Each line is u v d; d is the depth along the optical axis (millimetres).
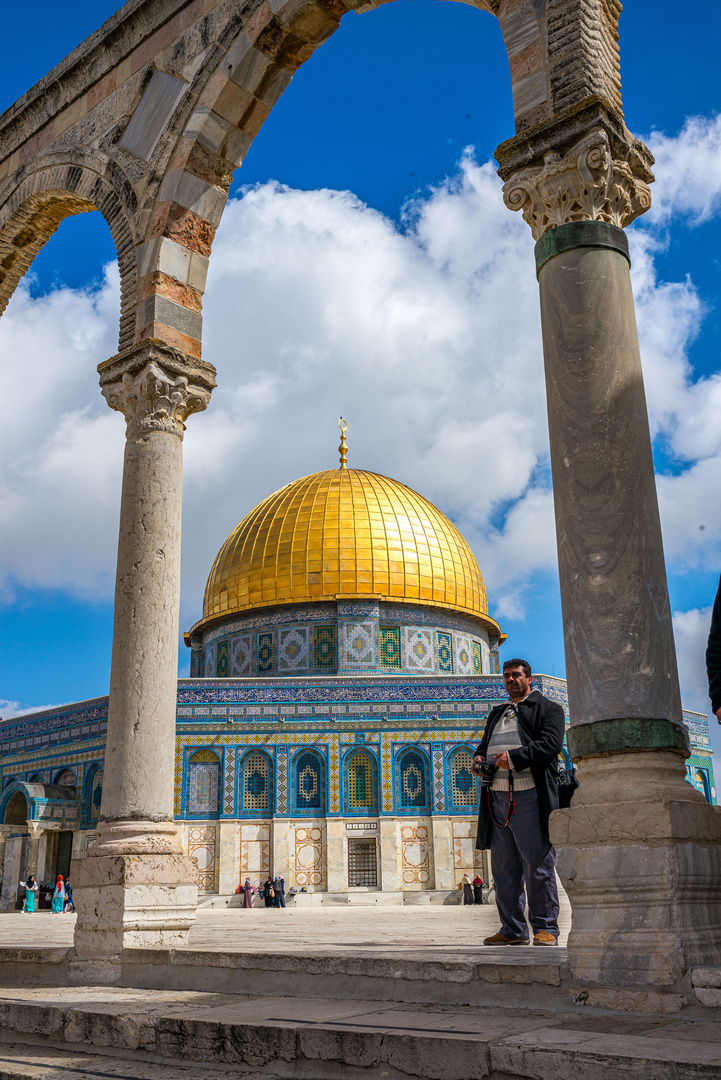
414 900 30375
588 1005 4355
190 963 6176
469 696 32531
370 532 37719
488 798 6555
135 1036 4660
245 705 32344
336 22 9406
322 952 5555
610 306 5703
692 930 4379
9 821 36188
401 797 31766
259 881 30797
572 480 5438
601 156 5887
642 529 5266
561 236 5895
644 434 5520
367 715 32469
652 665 5016
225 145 9914
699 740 37844
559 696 32906
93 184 10836
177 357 9289
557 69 6422
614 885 4504
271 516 39250
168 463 9008
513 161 6270
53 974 7422
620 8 7090
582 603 5215
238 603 38062
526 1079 3457
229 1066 4238
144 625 8352
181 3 10242
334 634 36719
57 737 35344
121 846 7504
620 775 4832
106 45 11109
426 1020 4180
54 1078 4180
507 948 5781
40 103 12055
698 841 4625
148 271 9625
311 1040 4039
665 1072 3166
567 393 5594
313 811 31672
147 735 8047
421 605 37594
